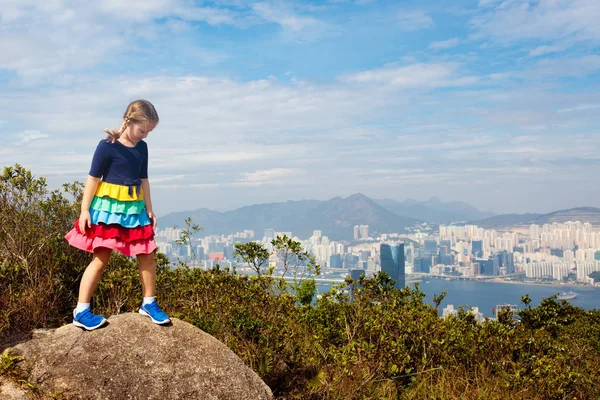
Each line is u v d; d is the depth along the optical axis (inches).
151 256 147.7
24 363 122.0
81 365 122.8
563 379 219.8
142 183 148.9
